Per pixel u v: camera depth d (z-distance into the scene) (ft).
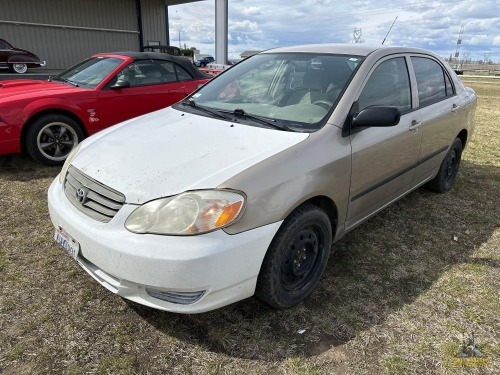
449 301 8.57
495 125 29.76
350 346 7.23
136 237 6.39
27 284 8.57
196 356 6.91
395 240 11.19
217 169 6.89
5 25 42.75
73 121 16.53
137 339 7.22
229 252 6.39
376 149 9.20
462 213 13.20
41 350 6.86
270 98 9.74
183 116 9.68
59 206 7.70
